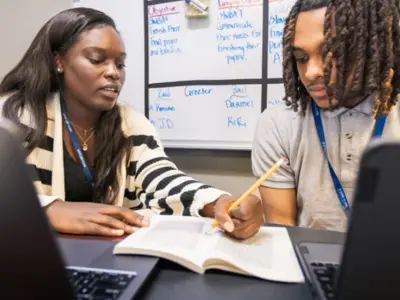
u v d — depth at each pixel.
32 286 0.24
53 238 0.24
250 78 1.15
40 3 1.35
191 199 0.63
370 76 0.62
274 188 0.82
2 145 0.22
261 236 0.51
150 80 1.28
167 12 1.22
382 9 0.59
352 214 0.21
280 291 0.35
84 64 0.75
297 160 0.80
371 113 0.69
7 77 0.87
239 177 1.23
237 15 1.14
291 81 0.74
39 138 0.75
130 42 1.29
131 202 0.87
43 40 0.81
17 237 0.23
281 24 1.09
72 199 0.82
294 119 0.81
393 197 0.20
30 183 0.23
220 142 1.21
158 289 0.36
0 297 0.24
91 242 0.48
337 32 0.59
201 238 0.47
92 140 0.88
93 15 0.78
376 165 0.20
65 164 0.81
